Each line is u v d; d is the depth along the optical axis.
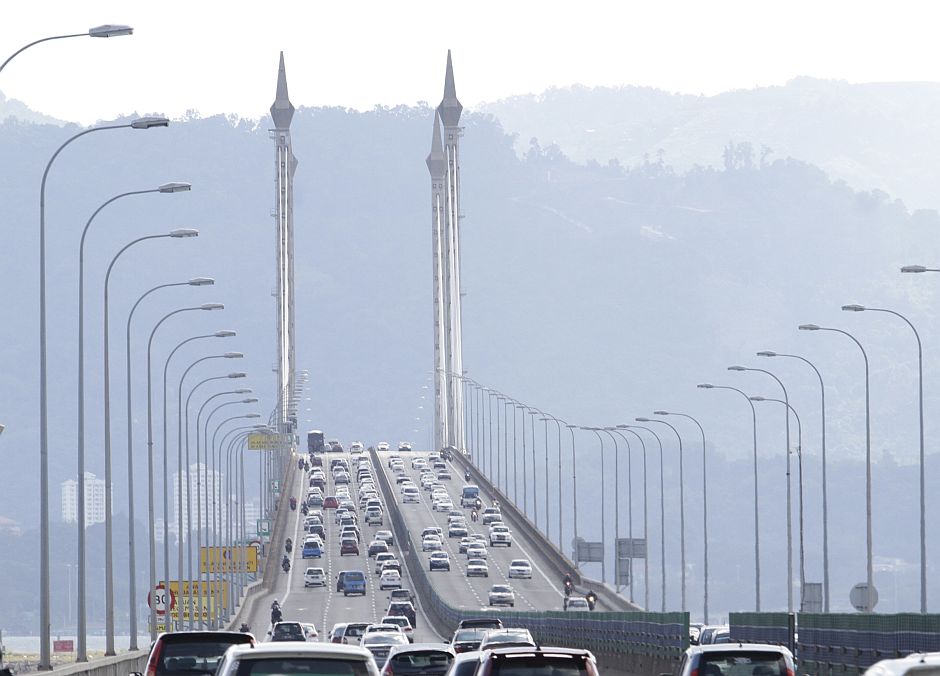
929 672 44.41
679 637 187.25
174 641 101.81
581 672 81.31
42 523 154.75
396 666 124.12
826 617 151.25
